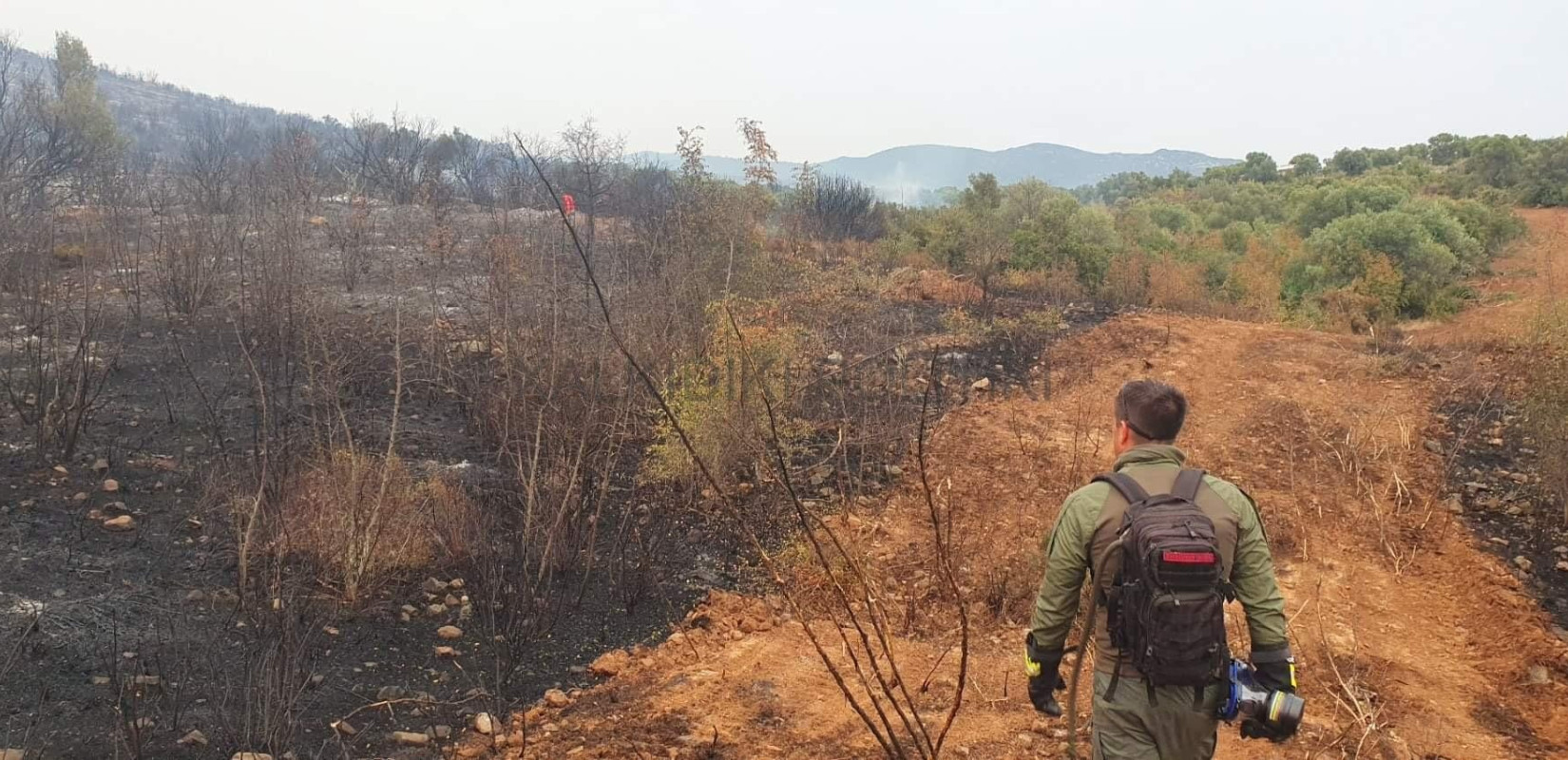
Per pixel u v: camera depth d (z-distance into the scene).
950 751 4.32
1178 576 2.54
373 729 4.29
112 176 17.72
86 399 7.88
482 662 4.96
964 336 12.77
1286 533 7.14
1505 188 48.75
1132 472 2.81
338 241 13.92
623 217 16.16
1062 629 2.84
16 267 10.66
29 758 3.78
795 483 7.66
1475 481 8.30
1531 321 12.90
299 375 8.80
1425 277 21.06
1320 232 23.86
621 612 5.63
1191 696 2.64
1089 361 12.52
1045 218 20.34
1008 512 7.35
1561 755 4.49
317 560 5.61
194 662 4.56
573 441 6.89
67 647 4.59
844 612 5.64
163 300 10.95
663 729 4.42
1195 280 20.67
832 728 4.50
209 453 7.06
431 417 8.46
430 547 5.98
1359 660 5.31
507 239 10.87
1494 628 5.76
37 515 5.93
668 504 7.06
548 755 4.18
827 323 11.79
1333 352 13.30
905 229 25.34
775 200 13.07
